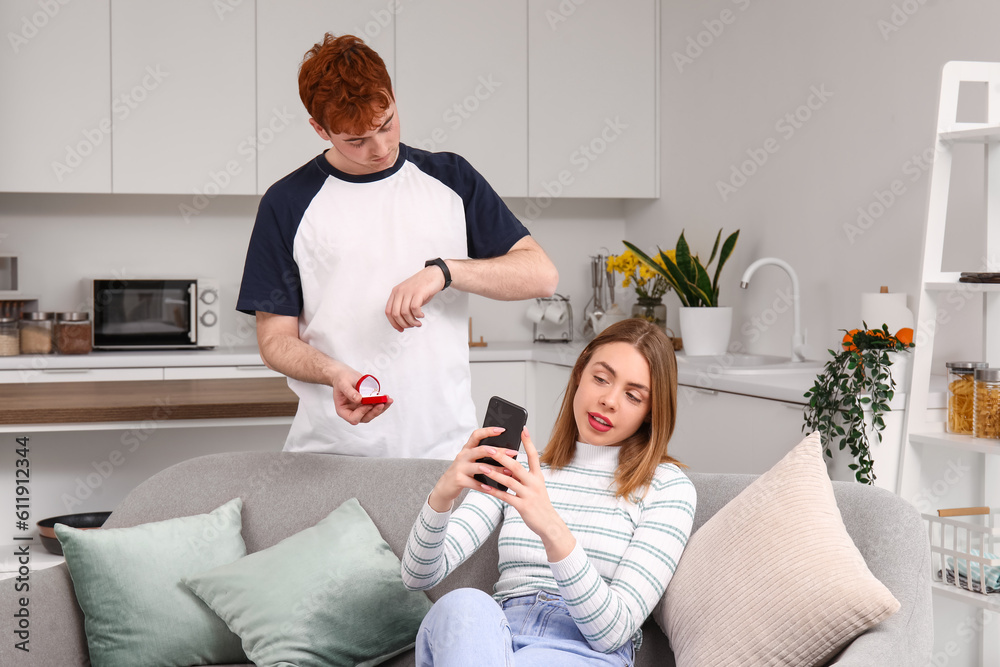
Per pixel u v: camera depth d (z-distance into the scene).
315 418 1.81
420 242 1.72
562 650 1.30
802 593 1.19
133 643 1.59
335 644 1.57
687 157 3.98
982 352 2.45
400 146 1.76
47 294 4.09
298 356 1.66
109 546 1.63
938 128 2.15
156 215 4.17
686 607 1.32
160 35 3.75
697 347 3.41
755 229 3.50
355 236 1.71
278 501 1.78
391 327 1.73
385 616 1.60
